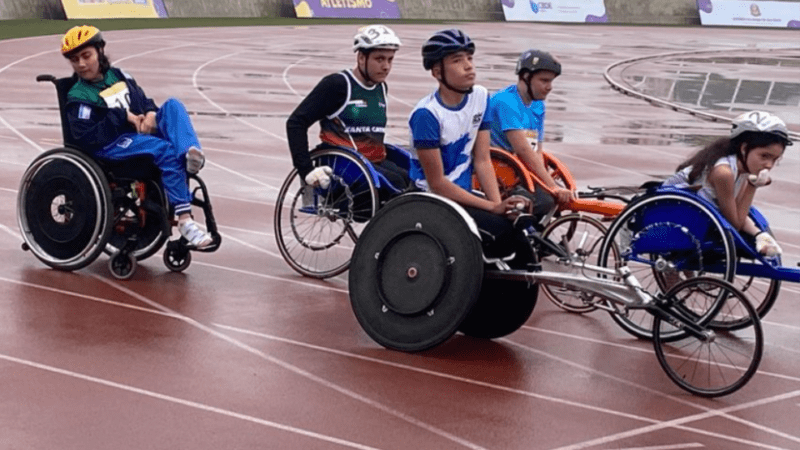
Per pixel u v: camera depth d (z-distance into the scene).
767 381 5.52
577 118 16.12
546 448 4.43
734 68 28.00
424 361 5.47
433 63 5.67
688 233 5.81
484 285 5.80
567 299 6.73
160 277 6.72
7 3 28.86
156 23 31.28
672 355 5.86
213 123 13.54
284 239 7.85
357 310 5.74
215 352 5.38
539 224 6.73
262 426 4.47
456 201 5.73
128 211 6.97
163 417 4.51
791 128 16.86
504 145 6.91
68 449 4.14
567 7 45.94
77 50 6.59
